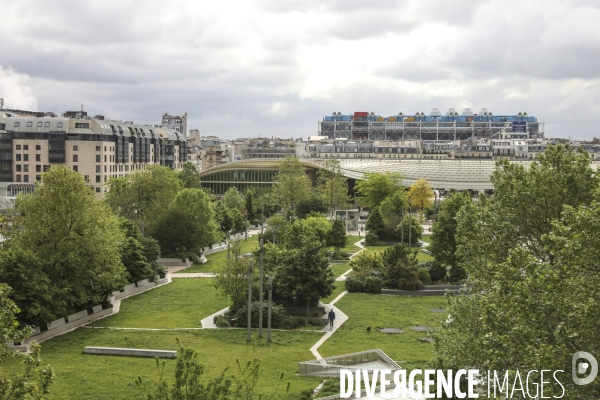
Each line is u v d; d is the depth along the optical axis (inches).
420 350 2827.3
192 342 2970.0
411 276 4224.9
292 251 3698.3
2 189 7790.4
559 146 2475.4
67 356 2706.7
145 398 2165.4
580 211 1525.6
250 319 3043.8
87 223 3380.9
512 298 1523.1
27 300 2906.0
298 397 2183.8
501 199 2484.0
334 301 3912.4
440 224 4399.6
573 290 1460.4
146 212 5703.7
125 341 2970.0
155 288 4276.6
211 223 5487.2
